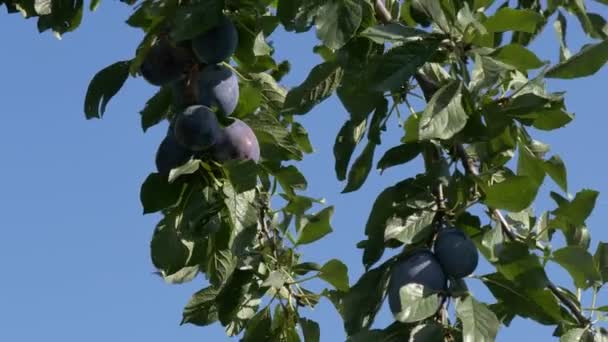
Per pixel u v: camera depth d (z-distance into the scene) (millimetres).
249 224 4785
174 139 4781
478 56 4766
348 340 4715
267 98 5832
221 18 4828
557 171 5336
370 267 4945
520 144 5391
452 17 4848
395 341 4688
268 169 5516
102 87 5137
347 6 4781
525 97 4875
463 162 5031
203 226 4887
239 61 5301
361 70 5156
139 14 5074
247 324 5727
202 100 4773
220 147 4762
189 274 5539
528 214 5613
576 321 5055
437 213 4859
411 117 5164
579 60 4828
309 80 5188
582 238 5355
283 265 5727
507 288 4934
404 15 5598
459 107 4625
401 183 4883
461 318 4445
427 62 5113
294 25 4969
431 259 4566
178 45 4848
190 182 4852
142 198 4832
